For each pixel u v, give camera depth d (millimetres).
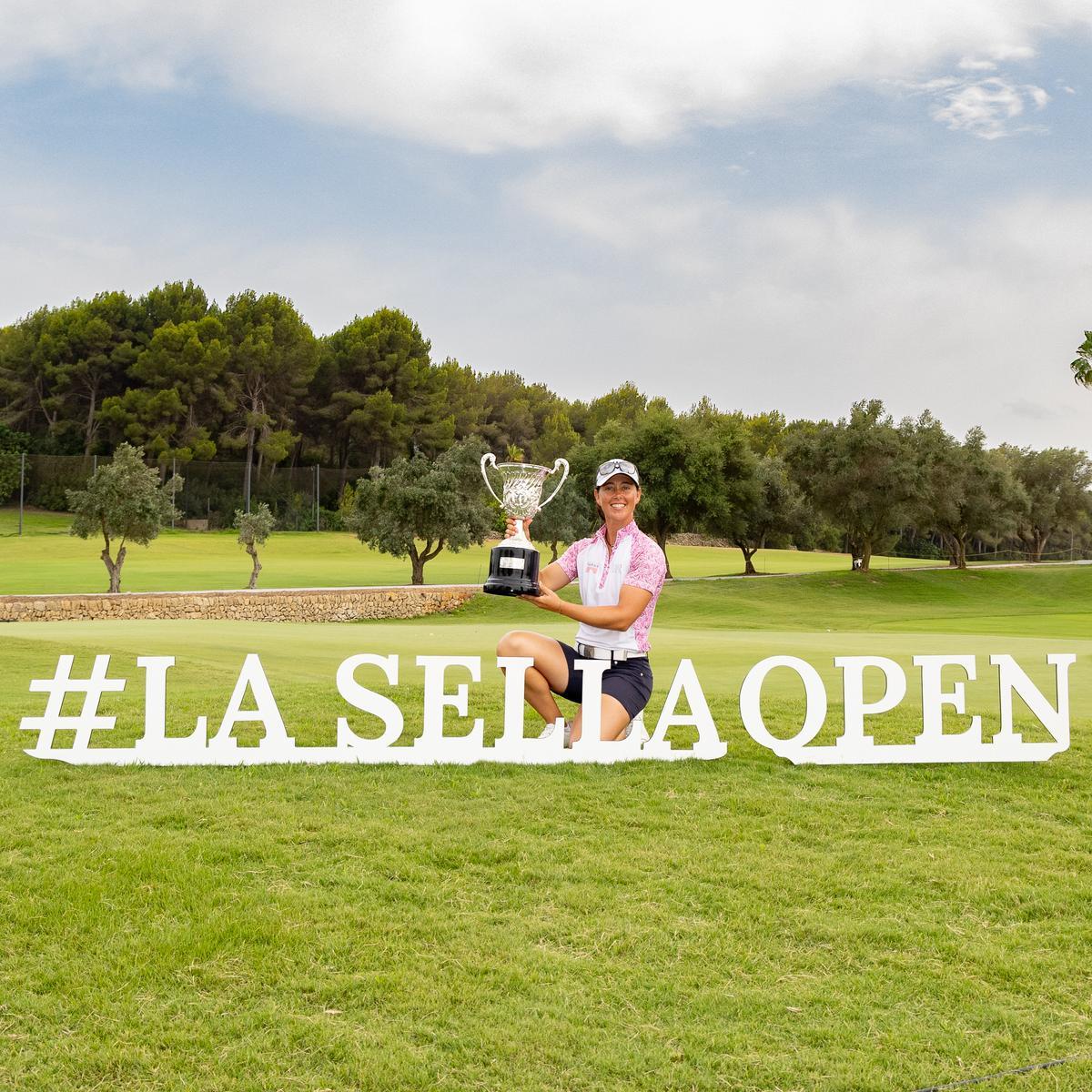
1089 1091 3090
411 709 8469
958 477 52688
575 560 6727
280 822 5312
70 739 7262
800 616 39250
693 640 18922
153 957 3787
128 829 5180
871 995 3674
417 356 92812
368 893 4422
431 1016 3449
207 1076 3104
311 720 7953
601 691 6594
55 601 31562
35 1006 3463
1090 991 3721
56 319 90375
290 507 85250
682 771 6465
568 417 114062
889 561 78188
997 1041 3367
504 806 5648
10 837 5016
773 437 109500
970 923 4293
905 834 5387
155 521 36125
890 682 6922
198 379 83438
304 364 88312
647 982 3719
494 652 15289
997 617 37000
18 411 92438
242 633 19281
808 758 6766
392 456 92438
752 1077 3150
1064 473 73250
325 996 3564
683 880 4664
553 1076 3137
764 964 3885
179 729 7559
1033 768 6797
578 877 4652
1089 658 14477
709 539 97875
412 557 42438
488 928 4102
